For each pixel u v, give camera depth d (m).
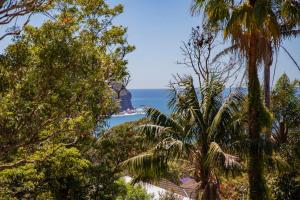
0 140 9.20
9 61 8.57
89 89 9.48
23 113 8.91
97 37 11.13
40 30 8.82
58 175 14.20
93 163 18.23
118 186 18.53
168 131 14.41
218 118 13.66
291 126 22.22
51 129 10.31
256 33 12.29
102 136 17.89
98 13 11.06
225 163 12.48
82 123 10.02
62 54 8.67
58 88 8.74
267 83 21.08
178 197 19.80
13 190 14.45
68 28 9.19
